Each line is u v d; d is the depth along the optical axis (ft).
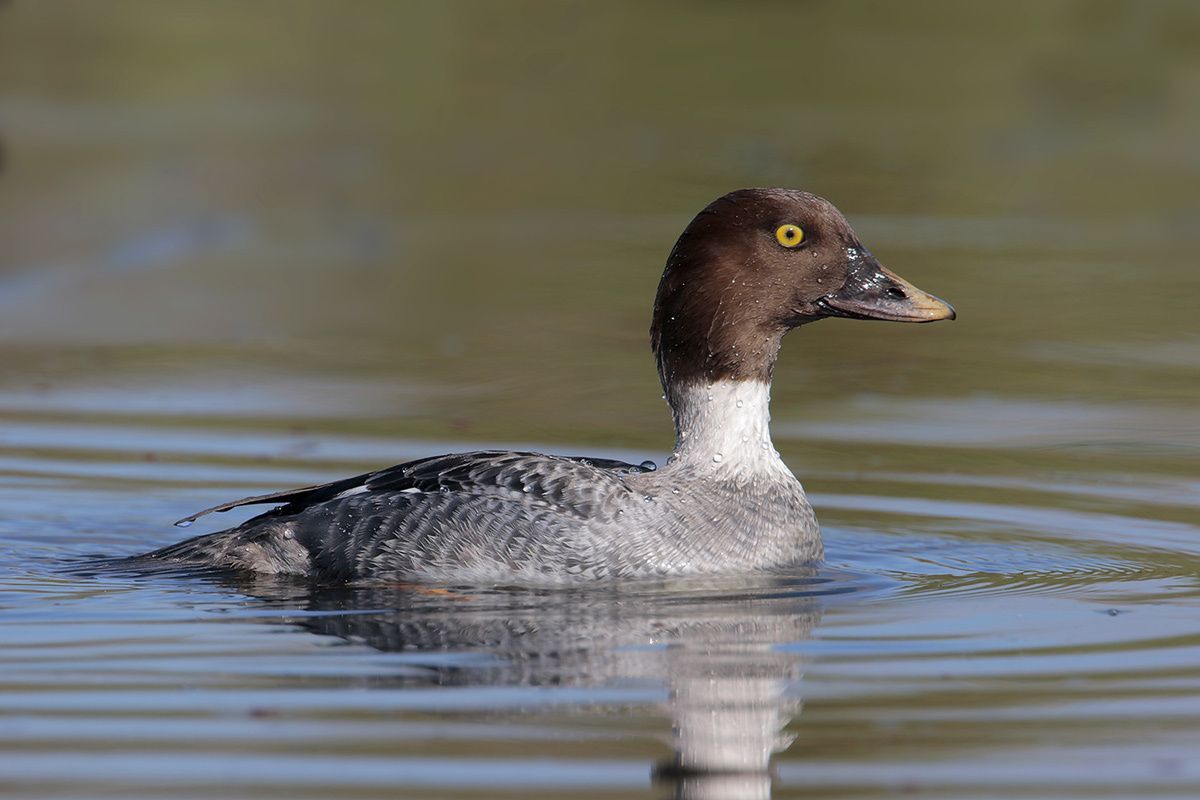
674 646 32.35
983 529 42.34
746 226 38.88
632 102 105.91
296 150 91.04
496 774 26.11
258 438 50.52
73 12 113.09
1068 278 74.69
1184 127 103.96
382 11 124.47
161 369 59.11
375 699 29.32
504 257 76.38
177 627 33.42
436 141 94.94
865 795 25.76
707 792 25.54
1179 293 72.43
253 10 119.96
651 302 70.18
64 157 84.17
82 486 45.29
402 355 61.77
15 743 27.22
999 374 60.75
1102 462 49.42
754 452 38.81
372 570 36.86
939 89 111.55
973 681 30.45
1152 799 25.50
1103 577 37.96
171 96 98.22
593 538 36.55
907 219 84.33
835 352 64.23
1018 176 93.76
